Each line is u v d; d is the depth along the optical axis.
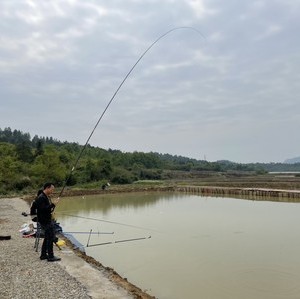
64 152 90.62
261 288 12.59
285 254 17.55
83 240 21.19
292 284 12.96
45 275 10.40
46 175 66.75
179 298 11.64
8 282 9.74
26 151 82.62
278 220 29.92
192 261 16.20
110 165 88.56
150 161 128.38
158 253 17.81
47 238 12.01
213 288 12.56
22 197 47.44
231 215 33.75
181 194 65.94
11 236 16.59
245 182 80.50
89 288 9.46
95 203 47.84
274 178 94.88
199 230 24.92
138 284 13.00
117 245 19.75
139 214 34.94
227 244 20.05
